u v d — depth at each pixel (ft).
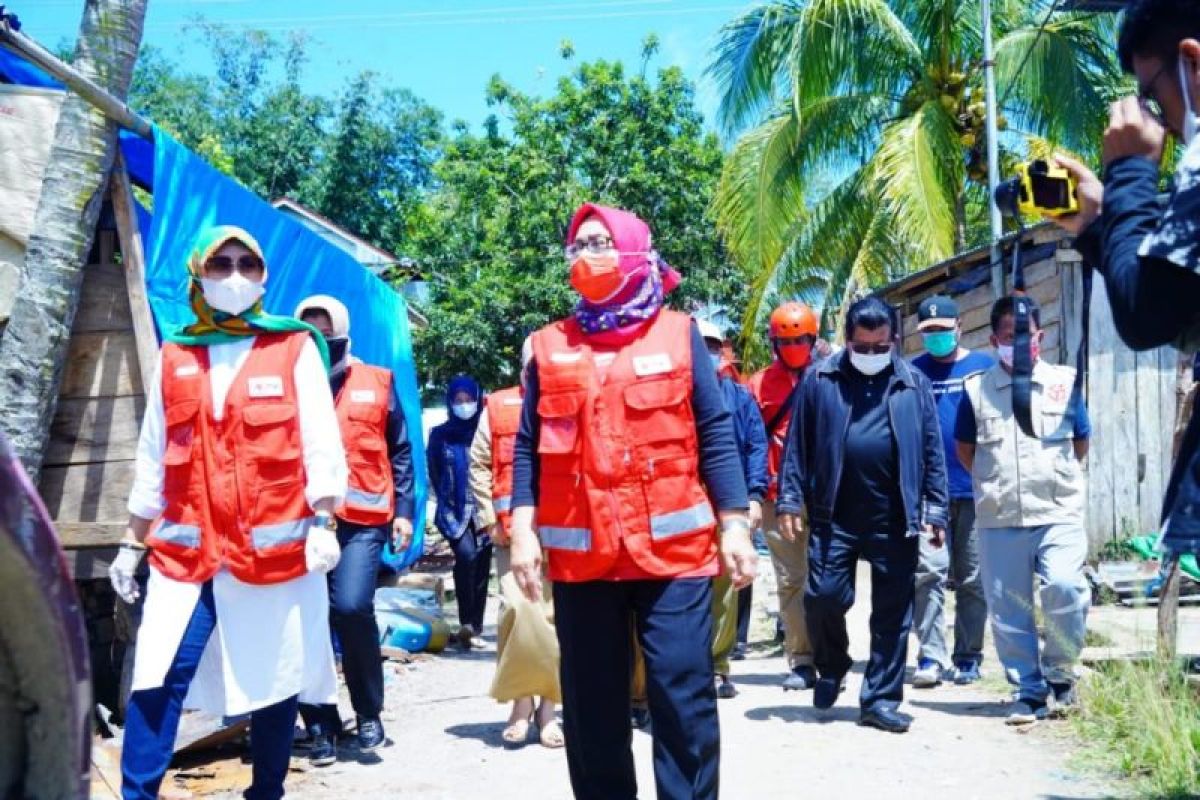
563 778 18.11
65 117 20.17
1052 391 20.27
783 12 57.62
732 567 12.74
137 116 20.83
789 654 24.99
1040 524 20.21
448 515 32.01
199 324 14.73
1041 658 21.54
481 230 76.07
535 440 13.41
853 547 20.85
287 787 17.65
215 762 18.88
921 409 20.99
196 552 13.92
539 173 72.69
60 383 20.57
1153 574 32.40
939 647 24.57
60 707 4.70
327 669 15.07
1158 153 7.77
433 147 132.26
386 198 129.49
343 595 19.27
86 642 4.85
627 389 12.64
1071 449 20.33
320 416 14.51
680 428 12.66
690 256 75.61
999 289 41.42
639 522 12.44
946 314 25.48
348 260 32.22
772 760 18.67
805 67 56.90
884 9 54.75
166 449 14.26
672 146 74.02
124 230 20.74
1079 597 20.08
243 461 14.05
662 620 12.41
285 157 129.49
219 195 23.86
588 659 12.79
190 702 14.43
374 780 18.04
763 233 60.03
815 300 65.36
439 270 75.31
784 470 21.90
